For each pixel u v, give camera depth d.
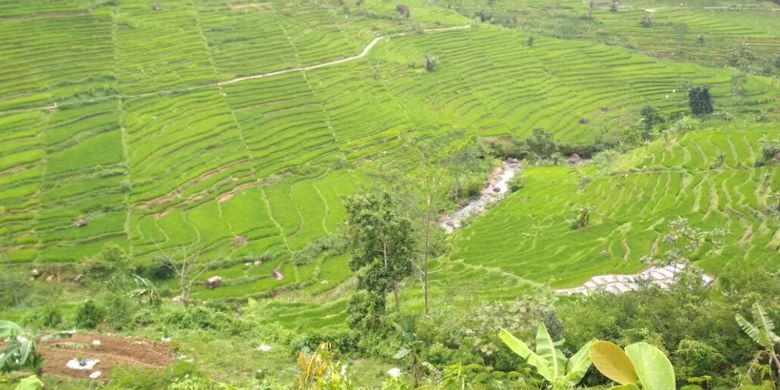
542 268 37.41
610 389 6.07
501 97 76.50
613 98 78.88
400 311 24.97
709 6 115.81
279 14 88.56
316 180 55.69
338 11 93.44
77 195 47.88
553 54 89.06
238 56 75.56
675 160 53.16
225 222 47.03
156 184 51.22
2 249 40.44
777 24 106.31
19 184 47.84
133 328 22.06
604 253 37.53
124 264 38.41
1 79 60.78
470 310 22.23
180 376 15.23
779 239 34.50
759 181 45.00
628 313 19.91
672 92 81.00
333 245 43.47
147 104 62.69
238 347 20.78
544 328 9.34
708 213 41.09
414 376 16.94
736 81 80.25
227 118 62.41
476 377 12.88
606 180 53.19
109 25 73.75
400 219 24.59
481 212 53.03
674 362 16.00
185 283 38.25
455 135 58.09
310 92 70.88
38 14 72.31
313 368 9.06
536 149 66.94
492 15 104.50
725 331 16.52
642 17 108.38
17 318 25.75
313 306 33.12
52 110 58.25
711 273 30.94
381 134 64.12
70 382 14.70
